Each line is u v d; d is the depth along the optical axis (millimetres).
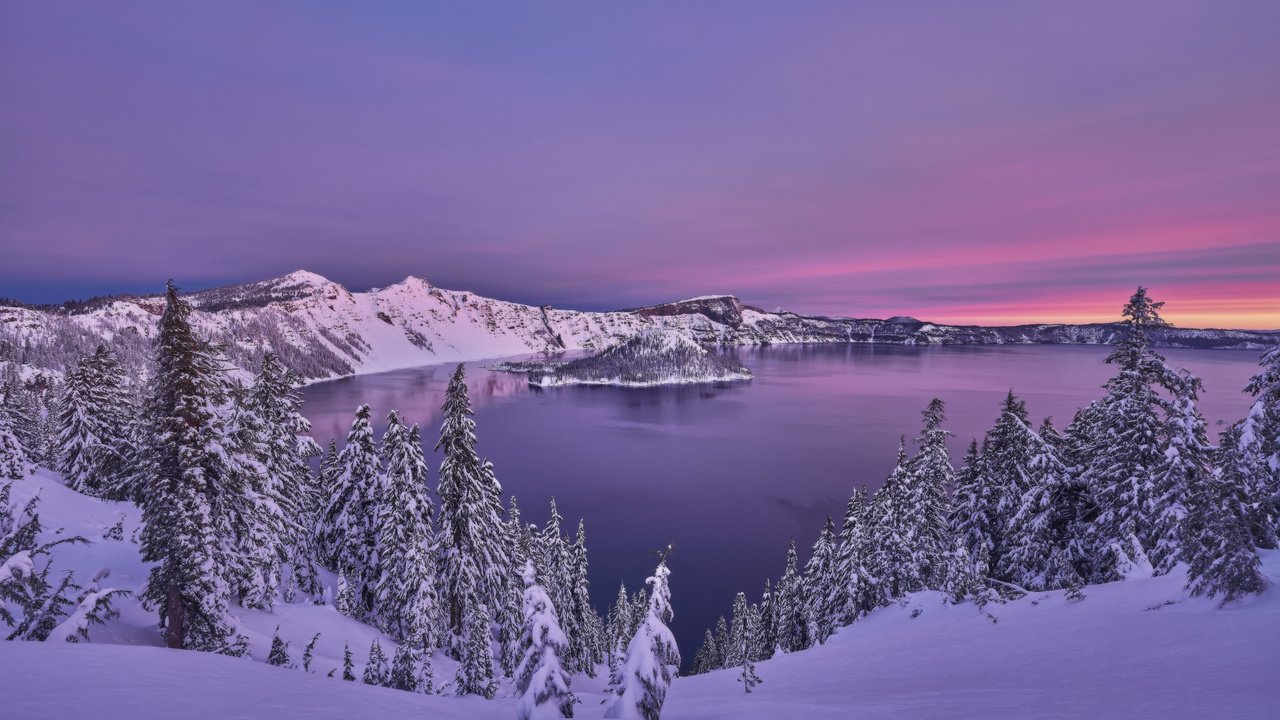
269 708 10664
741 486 168125
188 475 21062
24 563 16047
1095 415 33344
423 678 23219
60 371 178875
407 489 36500
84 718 8594
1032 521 33500
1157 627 15555
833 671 20922
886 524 34750
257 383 36250
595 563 115000
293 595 38812
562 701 14070
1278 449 19688
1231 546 15742
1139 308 29500
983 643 18859
